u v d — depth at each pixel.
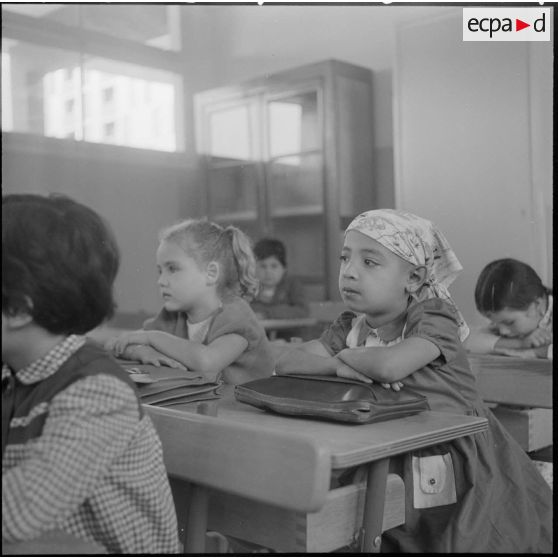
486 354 1.92
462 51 3.17
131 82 4.30
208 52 4.34
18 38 3.98
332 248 3.82
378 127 3.80
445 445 1.13
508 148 3.10
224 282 1.71
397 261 1.28
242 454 0.84
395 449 0.87
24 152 4.04
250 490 0.82
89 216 0.81
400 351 1.13
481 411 1.25
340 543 0.90
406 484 1.07
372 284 1.27
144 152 4.35
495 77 3.10
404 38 3.35
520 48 3.00
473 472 1.12
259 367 1.61
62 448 0.73
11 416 0.80
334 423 0.99
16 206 0.77
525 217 3.08
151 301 4.04
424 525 1.10
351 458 0.81
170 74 4.36
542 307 1.98
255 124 4.14
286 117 4.04
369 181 3.80
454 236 3.25
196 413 0.99
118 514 0.80
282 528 0.89
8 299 0.74
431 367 1.20
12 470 0.72
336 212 3.80
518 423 1.59
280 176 4.07
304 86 3.88
